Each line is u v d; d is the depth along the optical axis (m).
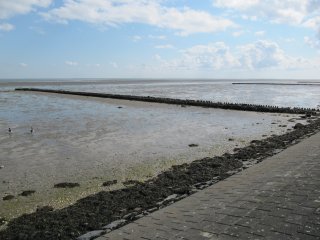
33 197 10.79
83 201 9.96
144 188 10.96
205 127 24.94
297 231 5.84
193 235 6.40
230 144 18.62
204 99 56.94
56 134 21.89
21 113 33.47
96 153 16.66
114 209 9.25
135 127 24.81
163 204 9.49
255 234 5.98
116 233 7.34
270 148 16.81
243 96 65.56
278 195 7.80
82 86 111.19
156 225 7.39
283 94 71.94
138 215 8.71
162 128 24.38
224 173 12.56
